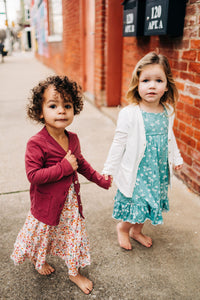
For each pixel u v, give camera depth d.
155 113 1.91
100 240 2.35
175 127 3.25
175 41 3.10
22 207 2.81
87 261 1.87
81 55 7.44
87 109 6.52
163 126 1.93
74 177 1.71
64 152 1.63
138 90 1.89
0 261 2.12
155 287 1.90
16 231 2.45
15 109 6.79
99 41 5.77
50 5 12.92
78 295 1.85
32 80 11.31
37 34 21.62
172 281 1.95
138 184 1.97
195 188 2.98
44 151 1.57
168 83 1.93
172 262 2.12
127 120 1.90
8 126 5.47
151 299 1.81
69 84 1.59
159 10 2.98
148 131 1.90
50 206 1.64
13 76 12.55
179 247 2.27
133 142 1.90
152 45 3.81
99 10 5.54
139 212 2.01
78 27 7.54
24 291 1.88
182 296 1.83
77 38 7.79
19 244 1.78
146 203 2.00
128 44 4.90
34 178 1.53
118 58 5.73
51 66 14.98
